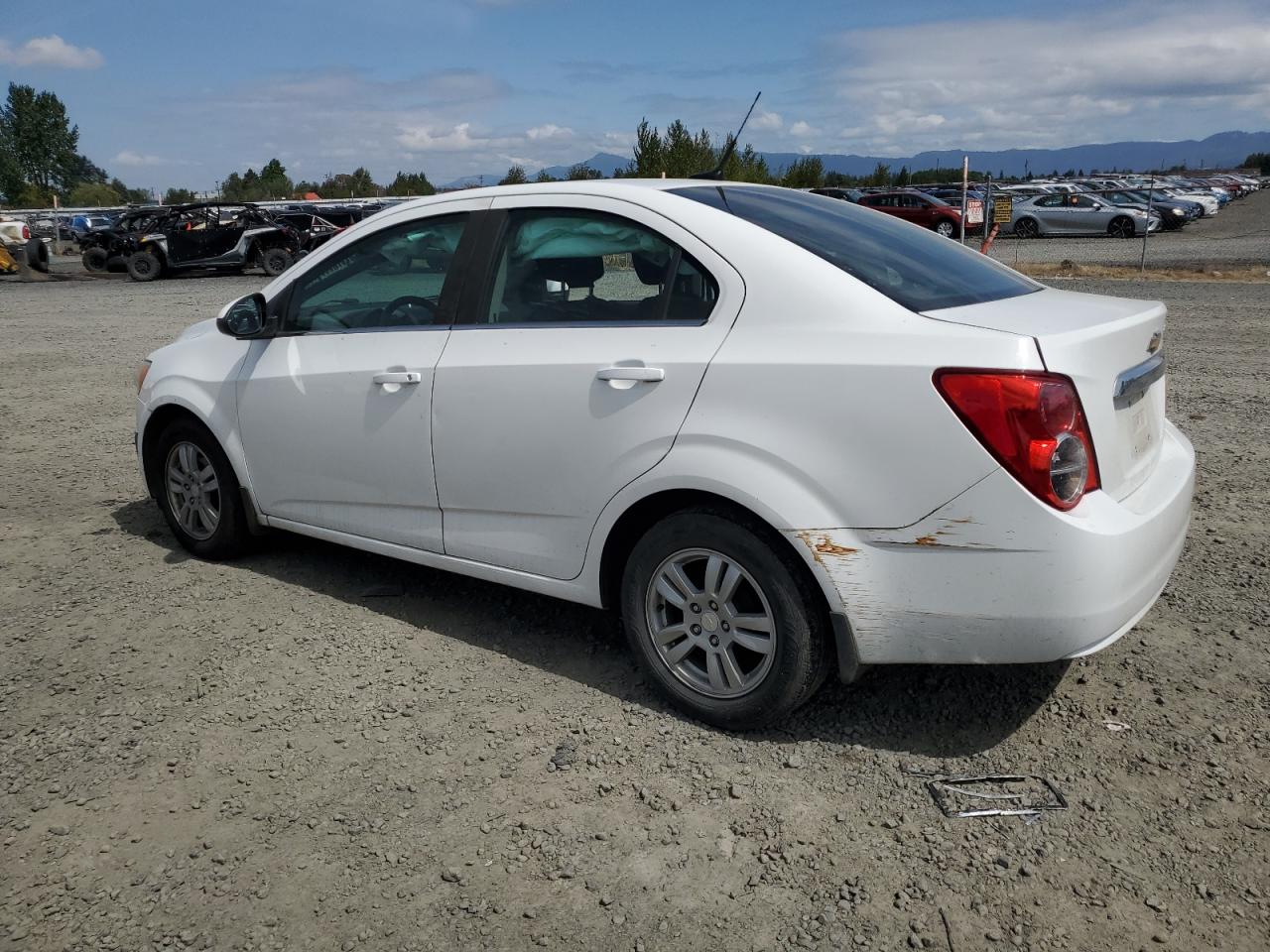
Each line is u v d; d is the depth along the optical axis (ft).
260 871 8.67
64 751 10.59
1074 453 8.96
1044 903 8.07
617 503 10.89
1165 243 87.30
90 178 414.21
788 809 9.37
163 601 14.51
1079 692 11.32
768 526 9.96
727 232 10.58
